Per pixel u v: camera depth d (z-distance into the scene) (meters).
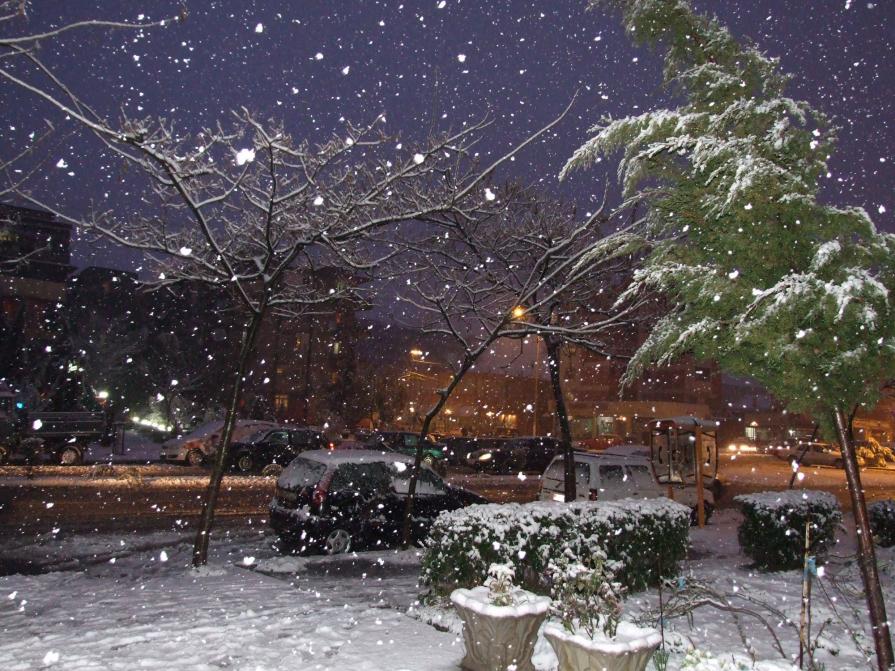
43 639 6.62
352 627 7.12
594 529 8.58
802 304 5.34
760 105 6.02
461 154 10.41
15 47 5.83
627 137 6.72
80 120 6.81
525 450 33.56
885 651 5.14
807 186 5.79
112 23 5.97
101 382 40.28
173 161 8.49
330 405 43.53
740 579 10.10
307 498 12.38
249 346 10.90
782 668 4.97
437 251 12.87
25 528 14.26
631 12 7.00
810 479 35.31
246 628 6.99
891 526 12.39
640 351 6.39
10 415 28.16
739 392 65.75
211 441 29.11
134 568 10.66
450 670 5.84
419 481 13.44
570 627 5.04
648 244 6.52
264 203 10.52
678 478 17.42
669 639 6.77
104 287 45.62
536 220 13.73
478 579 7.83
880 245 5.69
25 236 31.61
